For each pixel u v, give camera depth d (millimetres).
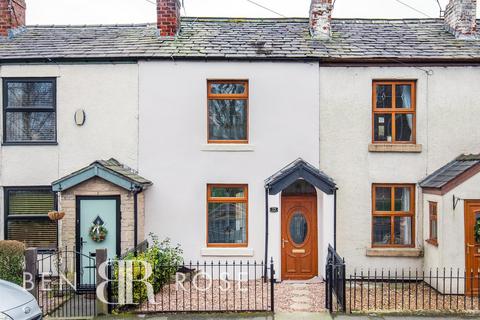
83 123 11695
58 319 8250
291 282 10992
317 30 12555
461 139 11594
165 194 11602
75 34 13156
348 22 13656
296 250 11359
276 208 10945
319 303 9227
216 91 11859
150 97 11680
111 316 8375
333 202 10852
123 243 10438
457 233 9945
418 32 13055
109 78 11719
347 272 11453
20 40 12734
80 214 10508
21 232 11688
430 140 11586
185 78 11680
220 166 11586
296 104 11625
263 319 8195
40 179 11648
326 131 11641
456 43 12211
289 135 11602
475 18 12570
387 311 8672
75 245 10438
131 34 13000
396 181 11539
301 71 11641
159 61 11672
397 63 11609
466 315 8461
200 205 11562
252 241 11445
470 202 10000
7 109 11773
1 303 6613
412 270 11305
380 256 11375
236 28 13180
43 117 11852
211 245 11617
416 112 11695
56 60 11648
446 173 10766
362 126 11633
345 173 11586
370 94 11648
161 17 12570
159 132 11656
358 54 11633
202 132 11641
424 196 11234
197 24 13398
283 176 10656
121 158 11680
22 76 11727
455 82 11641
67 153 11688
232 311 8594
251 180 11555
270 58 11516
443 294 9523
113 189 10445
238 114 11891
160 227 11562
